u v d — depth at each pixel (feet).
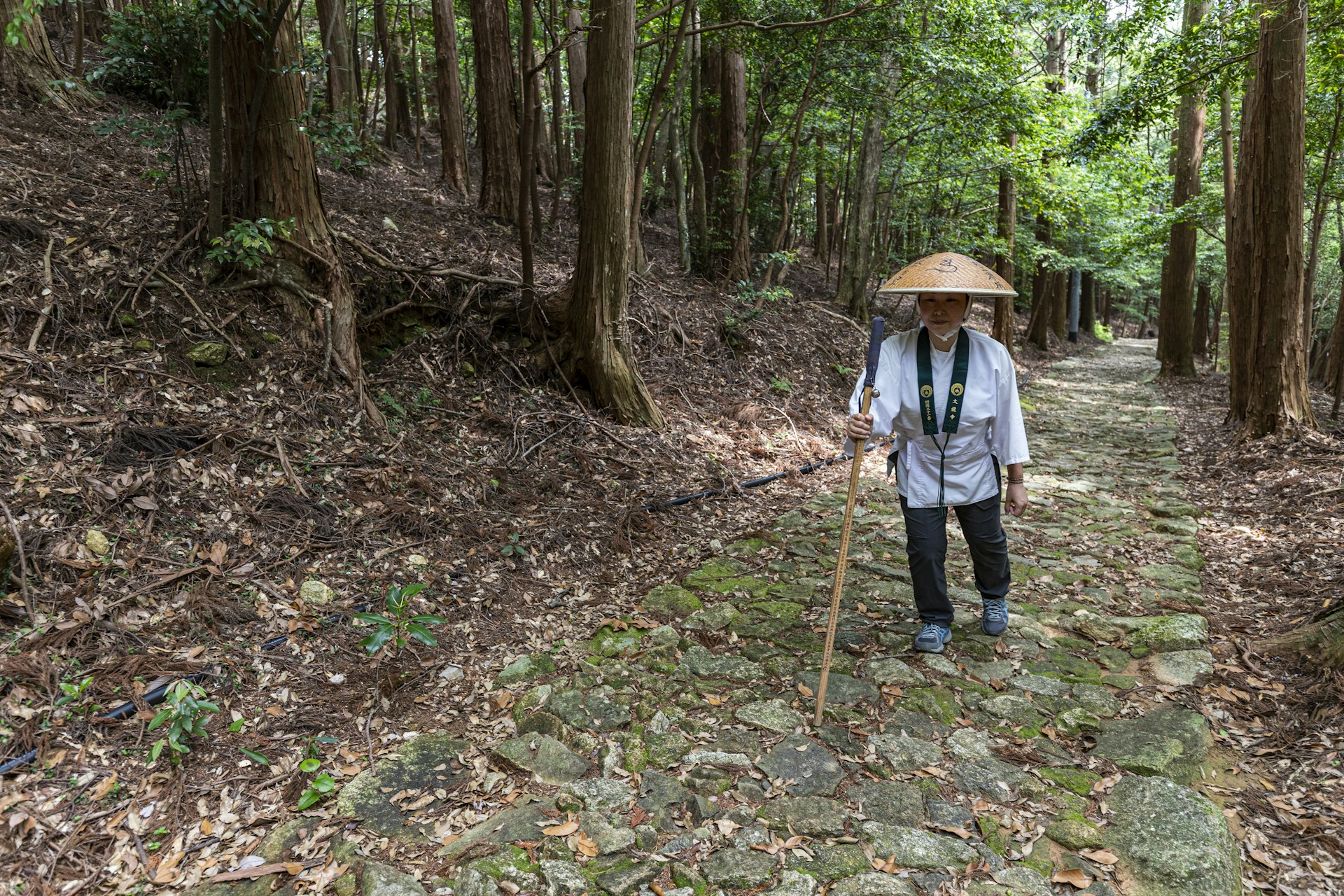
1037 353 61.46
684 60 33.22
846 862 7.84
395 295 21.20
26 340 14.23
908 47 33.30
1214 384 45.98
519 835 8.15
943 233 51.65
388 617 11.68
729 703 10.89
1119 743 9.84
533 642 12.51
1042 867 7.79
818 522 18.76
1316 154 37.09
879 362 11.39
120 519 12.07
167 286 16.51
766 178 46.75
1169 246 49.70
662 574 15.53
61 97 24.22
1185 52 29.68
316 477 14.80
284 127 17.72
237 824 8.24
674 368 27.66
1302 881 7.57
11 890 7.06
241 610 11.49
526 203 22.15
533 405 21.01
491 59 32.14
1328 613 11.74
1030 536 18.04
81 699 9.30
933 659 12.03
